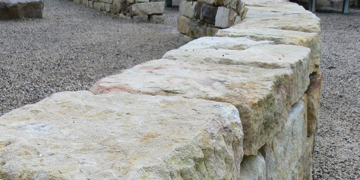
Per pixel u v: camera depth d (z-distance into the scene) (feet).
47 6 38.55
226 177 4.25
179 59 7.47
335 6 47.80
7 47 20.88
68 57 19.24
